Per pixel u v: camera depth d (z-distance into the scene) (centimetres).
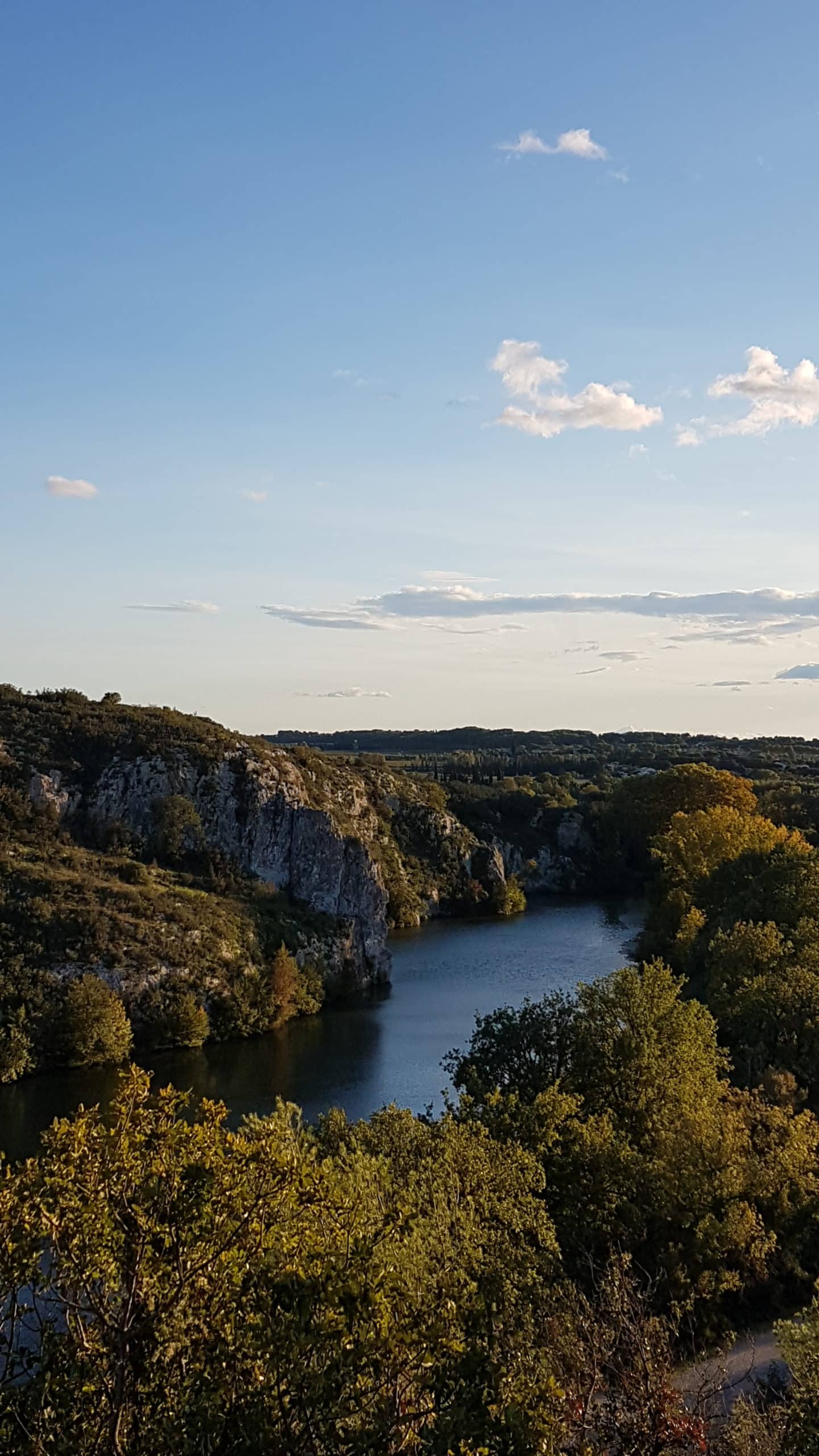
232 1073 7112
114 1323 1354
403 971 10638
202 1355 1345
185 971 8156
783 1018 5003
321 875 11012
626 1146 3547
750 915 7231
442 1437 1337
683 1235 3381
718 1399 2708
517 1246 2711
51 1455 1280
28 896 8275
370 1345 1352
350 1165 2545
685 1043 4088
